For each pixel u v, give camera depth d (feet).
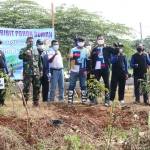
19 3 62.08
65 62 66.80
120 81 33.40
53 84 32.42
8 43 39.70
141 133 19.51
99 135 20.12
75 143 15.51
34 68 28.12
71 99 32.32
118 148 17.28
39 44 31.19
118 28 62.44
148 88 30.35
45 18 59.26
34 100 28.32
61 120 22.03
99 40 31.40
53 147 17.66
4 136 17.38
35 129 19.90
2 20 59.72
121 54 33.19
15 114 23.02
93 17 61.16
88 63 31.94
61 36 58.95
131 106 29.12
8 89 23.15
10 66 39.81
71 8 61.52
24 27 60.49
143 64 33.27
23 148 17.26
